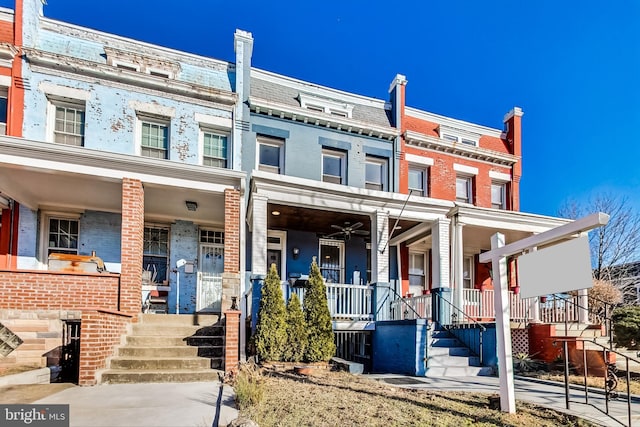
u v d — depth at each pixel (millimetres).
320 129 12578
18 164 8078
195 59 12000
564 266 4746
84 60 10250
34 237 10133
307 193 10008
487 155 14867
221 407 4719
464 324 9383
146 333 7844
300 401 5148
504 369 5105
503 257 5367
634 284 24016
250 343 8508
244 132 11586
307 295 8766
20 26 10047
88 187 9320
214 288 11375
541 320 11828
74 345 7160
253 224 9469
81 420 4367
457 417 4707
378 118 13953
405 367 8578
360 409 4871
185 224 11875
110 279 8047
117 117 10531
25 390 5883
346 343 10648
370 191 10484
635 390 6773
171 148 10914
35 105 9906
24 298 7312
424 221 11672
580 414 4926
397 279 13844
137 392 5730
